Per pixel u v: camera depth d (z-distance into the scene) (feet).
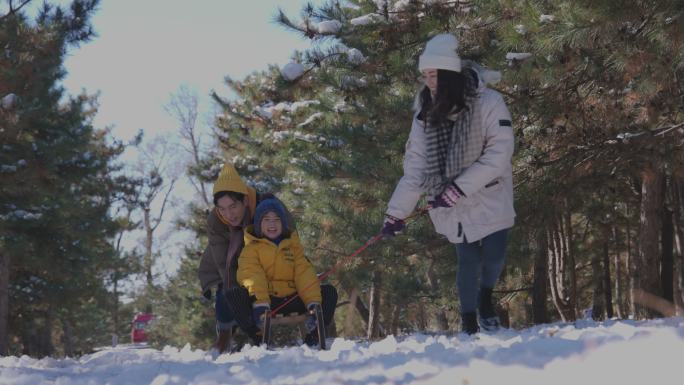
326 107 44.57
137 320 164.86
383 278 61.77
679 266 55.77
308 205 54.90
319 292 19.80
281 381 11.05
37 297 84.53
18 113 50.44
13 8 53.16
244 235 20.22
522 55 29.84
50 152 58.49
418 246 46.68
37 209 70.85
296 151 50.16
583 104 34.19
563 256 67.72
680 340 8.45
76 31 52.90
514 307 94.84
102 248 103.40
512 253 48.96
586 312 82.89
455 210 18.75
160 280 162.09
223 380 11.93
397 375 9.99
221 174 21.02
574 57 29.58
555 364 8.53
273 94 48.29
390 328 77.20
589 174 39.24
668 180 57.00
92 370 15.58
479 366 9.21
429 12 34.30
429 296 62.03
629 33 26.89
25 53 50.55
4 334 70.69
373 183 44.83
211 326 94.02
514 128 35.76
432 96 18.53
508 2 29.17
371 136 42.37
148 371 14.25
